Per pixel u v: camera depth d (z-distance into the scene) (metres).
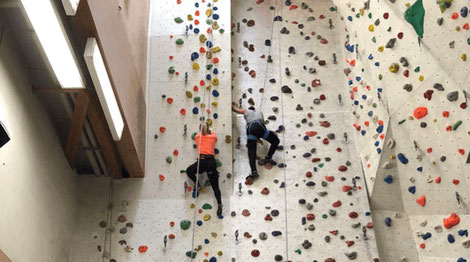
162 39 7.88
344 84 7.80
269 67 8.02
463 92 5.25
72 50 5.23
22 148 5.56
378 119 6.72
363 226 6.65
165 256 6.59
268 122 7.54
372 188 6.74
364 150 7.07
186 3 8.13
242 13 8.59
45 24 4.86
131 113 6.54
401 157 6.36
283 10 8.57
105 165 6.96
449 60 5.37
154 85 7.60
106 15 5.70
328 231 6.67
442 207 5.95
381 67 6.55
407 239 6.45
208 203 6.90
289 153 7.29
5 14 5.05
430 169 5.97
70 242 6.65
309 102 7.70
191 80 7.59
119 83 6.04
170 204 6.91
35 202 5.82
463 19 5.09
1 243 5.09
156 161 7.18
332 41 8.21
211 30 7.88
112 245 6.68
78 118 6.07
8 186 5.25
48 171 6.19
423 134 5.95
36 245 5.80
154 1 8.20
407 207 6.54
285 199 6.55
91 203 6.96
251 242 6.64
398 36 6.13
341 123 7.49
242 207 6.89
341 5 8.14
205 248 6.61
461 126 5.36
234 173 7.23
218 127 7.34
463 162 5.42
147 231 6.75
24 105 5.62
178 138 7.28
